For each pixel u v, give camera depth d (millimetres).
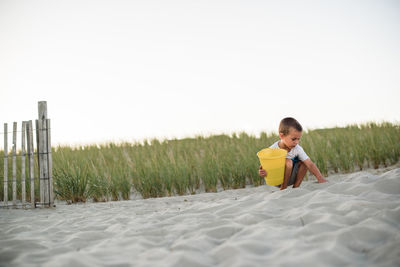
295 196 3055
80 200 5492
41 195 4727
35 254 2047
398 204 2275
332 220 2145
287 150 3623
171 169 5887
